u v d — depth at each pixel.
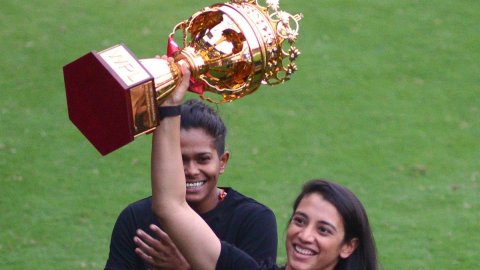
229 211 18.41
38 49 48.16
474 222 36.06
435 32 51.06
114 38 49.25
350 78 47.00
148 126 13.57
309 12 52.03
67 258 32.97
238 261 14.99
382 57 48.84
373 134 42.72
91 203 36.72
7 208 36.06
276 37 14.59
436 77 47.47
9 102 43.91
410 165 40.41
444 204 37.47
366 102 45.22
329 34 50.47
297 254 14.41
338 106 44.81
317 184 14.56
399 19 52.03
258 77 14.64
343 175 39.47
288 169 39.72
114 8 52.16
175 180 14.77
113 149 13.53
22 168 38.88
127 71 13.35
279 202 36.97
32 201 36.62
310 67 47.69
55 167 39.12
